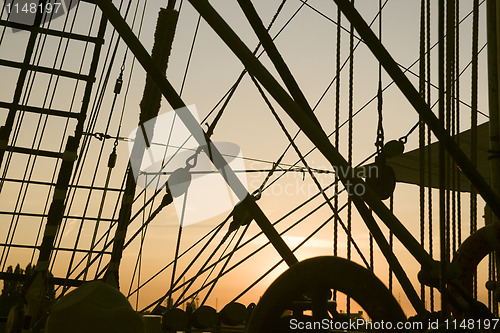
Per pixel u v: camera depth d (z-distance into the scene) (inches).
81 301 97.4
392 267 140.1
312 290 80.4
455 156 112.9
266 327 80.7
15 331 175.0
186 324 220.1
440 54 113.2
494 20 163.8
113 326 96.9
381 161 135.9
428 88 185.5
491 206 116.0
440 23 113.9
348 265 79.3
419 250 112.3
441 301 105.8
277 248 136.6
